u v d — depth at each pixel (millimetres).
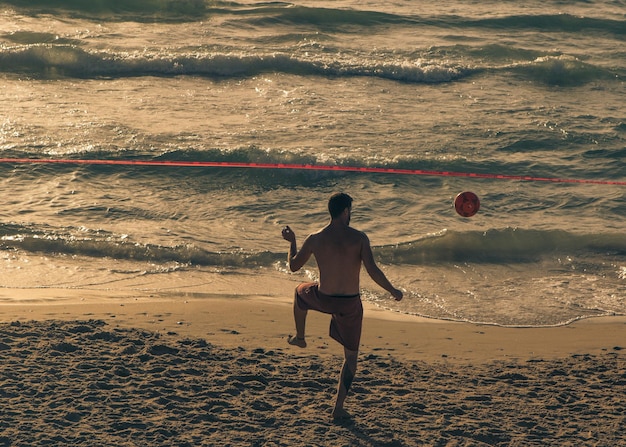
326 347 8719
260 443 5598
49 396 6121
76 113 19531
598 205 15969
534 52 26859
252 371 7160
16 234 13062
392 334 9672
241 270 12312
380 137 19109
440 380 7516
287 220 14719
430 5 32625
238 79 23203
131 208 14727
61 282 11328
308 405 6461
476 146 19016
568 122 20875
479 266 12906
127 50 24891
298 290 6113
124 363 7008
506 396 7094
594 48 28594
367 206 15531
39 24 26984
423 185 16656
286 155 17156
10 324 7930
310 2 31922
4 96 20547
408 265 12836
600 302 11547
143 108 20266
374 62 24766
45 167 16203
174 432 5664
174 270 12125
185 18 28547
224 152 17125
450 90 23438
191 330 9078
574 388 7441
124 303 10422
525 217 15328
